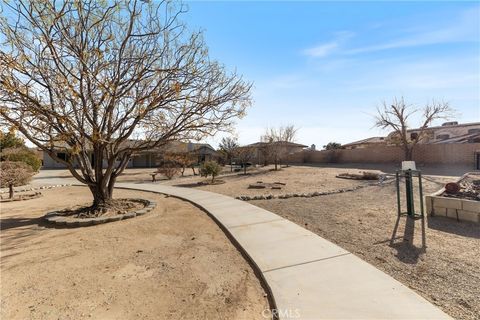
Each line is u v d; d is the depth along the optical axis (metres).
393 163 26.75
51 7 5.87
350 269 3.63
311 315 2.62
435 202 6.24
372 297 2.91
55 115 6.12
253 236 5.20
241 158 26.02
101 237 5.66
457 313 2.65
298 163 35.62
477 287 3.13
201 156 36.97
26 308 3.04
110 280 3.67
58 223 6.70
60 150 7.83
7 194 12.52
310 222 6.16
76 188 15.01
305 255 4.17
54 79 6.18
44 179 19.84
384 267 3.73
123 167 8.70
